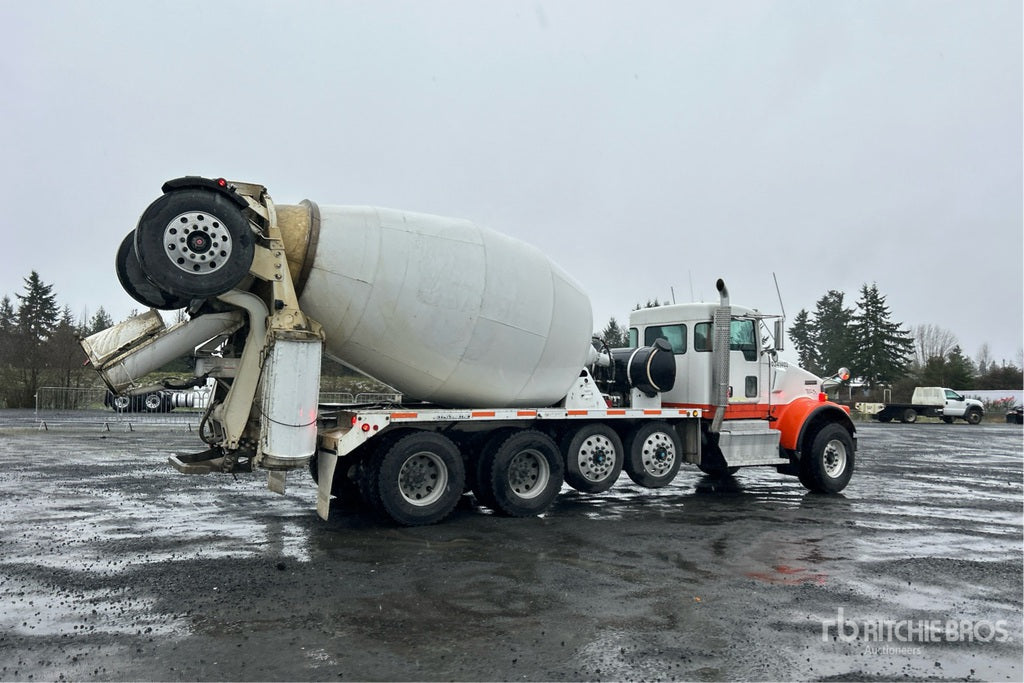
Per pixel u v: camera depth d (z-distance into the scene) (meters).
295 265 7.72
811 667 4.29
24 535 7.53
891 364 62.91
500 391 9.15
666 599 5.59
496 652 4.43
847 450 11.92
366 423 7.93
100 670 4.04
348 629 4.80
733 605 5.47
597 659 4.35
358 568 6.37
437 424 8.71
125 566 6.31
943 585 6.15
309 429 7.19
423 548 7.20
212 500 10.00
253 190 7.59
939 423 44.41
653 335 12.22
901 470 15.93
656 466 10.48
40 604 5.21
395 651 4.42
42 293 48.16
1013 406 53.03
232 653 4.33
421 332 8.30
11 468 12.97
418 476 8.38
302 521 8.54
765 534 8.20
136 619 4.93
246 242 6.86
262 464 7.07
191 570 6.20
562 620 5.05
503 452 8.80
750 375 11.58
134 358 7.20
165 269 6.55
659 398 10.84
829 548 7.53
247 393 7.41
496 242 8.95
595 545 7.46
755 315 11.77
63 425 22.97
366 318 8.06
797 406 11.64
